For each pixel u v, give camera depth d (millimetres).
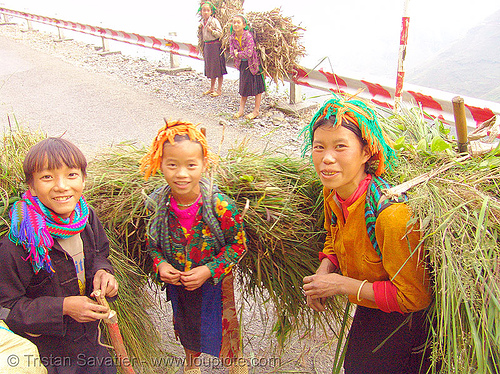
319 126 1787
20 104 8039
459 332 1733
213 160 2139
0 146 2324
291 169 2451
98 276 2002
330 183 1781
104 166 2623
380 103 5828
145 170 2184
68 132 6668
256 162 2490
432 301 1888
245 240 2219
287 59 6496
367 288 1883
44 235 1787
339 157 1749
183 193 2033
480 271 1628
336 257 2174
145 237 2422
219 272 2174
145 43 10266
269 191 2309
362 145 1788
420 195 1815
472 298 1627
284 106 7102
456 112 2016
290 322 2605
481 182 1920
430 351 2020
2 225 1980
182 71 9797
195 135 1972
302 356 2916
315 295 1989
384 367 2041
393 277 1708
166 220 2154
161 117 7152
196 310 2352
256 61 6387
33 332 1872
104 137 6449
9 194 2121
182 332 2422
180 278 2182
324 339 3029
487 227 1746
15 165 2197
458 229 1724
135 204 2389
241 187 2352
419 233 1755
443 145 2135
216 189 2162
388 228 1739
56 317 1844
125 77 9570
